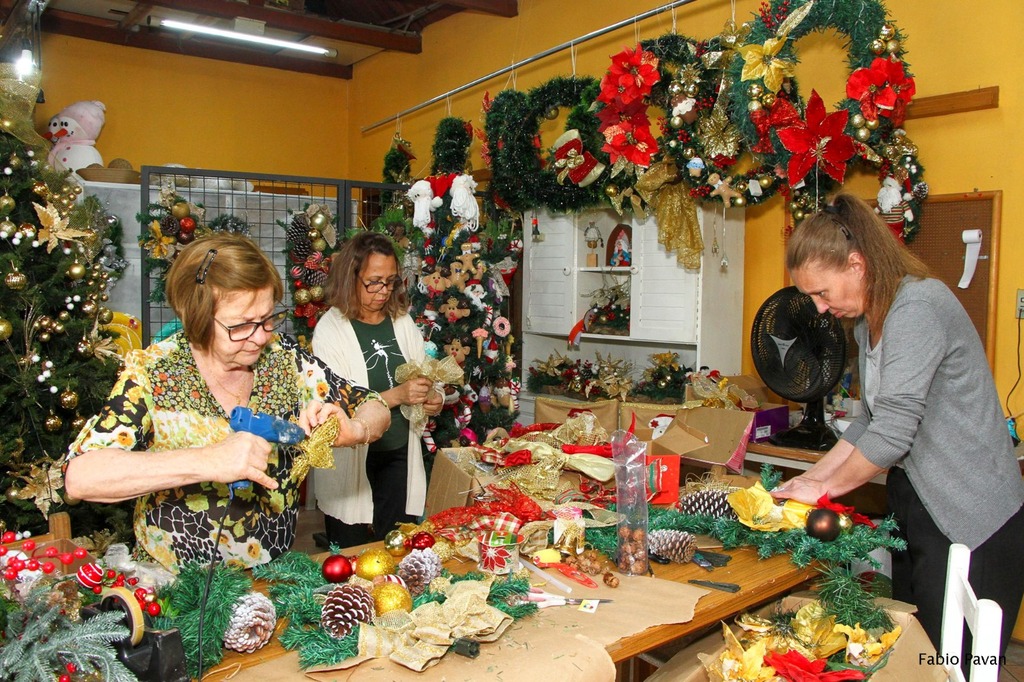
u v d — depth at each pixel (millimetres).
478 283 4086
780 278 3795
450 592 1372
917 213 3117
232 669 1216
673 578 1642
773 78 2908
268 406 1605
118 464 1285
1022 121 3016
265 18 5516
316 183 4367
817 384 2771
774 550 1771
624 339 4105
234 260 1395
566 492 2100
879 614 1620
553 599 1479
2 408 2826
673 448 2299
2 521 2836
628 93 3332
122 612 1094
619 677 2080
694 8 4090
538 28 5062
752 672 1479
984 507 1813
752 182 3330
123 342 3930
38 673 999
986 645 1258
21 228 2805
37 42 4852
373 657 1229
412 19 6047
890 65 2844
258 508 1573
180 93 6719
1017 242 3049
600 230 4426
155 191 4879
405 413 2674
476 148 5570
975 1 3115
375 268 2680
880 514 3031
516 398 4281
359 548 1729
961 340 1824
